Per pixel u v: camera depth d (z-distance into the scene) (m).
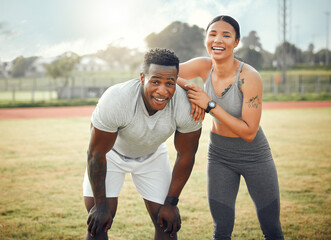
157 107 1.98
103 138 2.09
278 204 2.53
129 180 4.99
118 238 3.10
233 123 2.27
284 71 29.34
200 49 39.25
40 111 17.00
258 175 2.49
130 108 2.06
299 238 3.08
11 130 9.98
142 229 3.29
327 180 4.82
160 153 2.58
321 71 43.88
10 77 41.78
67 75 26.48
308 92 29.16
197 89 2.23
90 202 2.42
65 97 25.69
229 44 2.34
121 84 2.13
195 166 5.69
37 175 5.17
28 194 4.30
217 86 2.54
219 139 2.54
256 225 3.40
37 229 3.25
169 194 2.46
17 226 3.32
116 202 2.52
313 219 3.49
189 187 4.57
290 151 6.77
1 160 6.11
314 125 10.77
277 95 26.44
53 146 7.42
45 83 40.06
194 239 3.07
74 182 4.82
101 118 2.02
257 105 2.37
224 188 2.55
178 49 38.06
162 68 1.91
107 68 50.69
